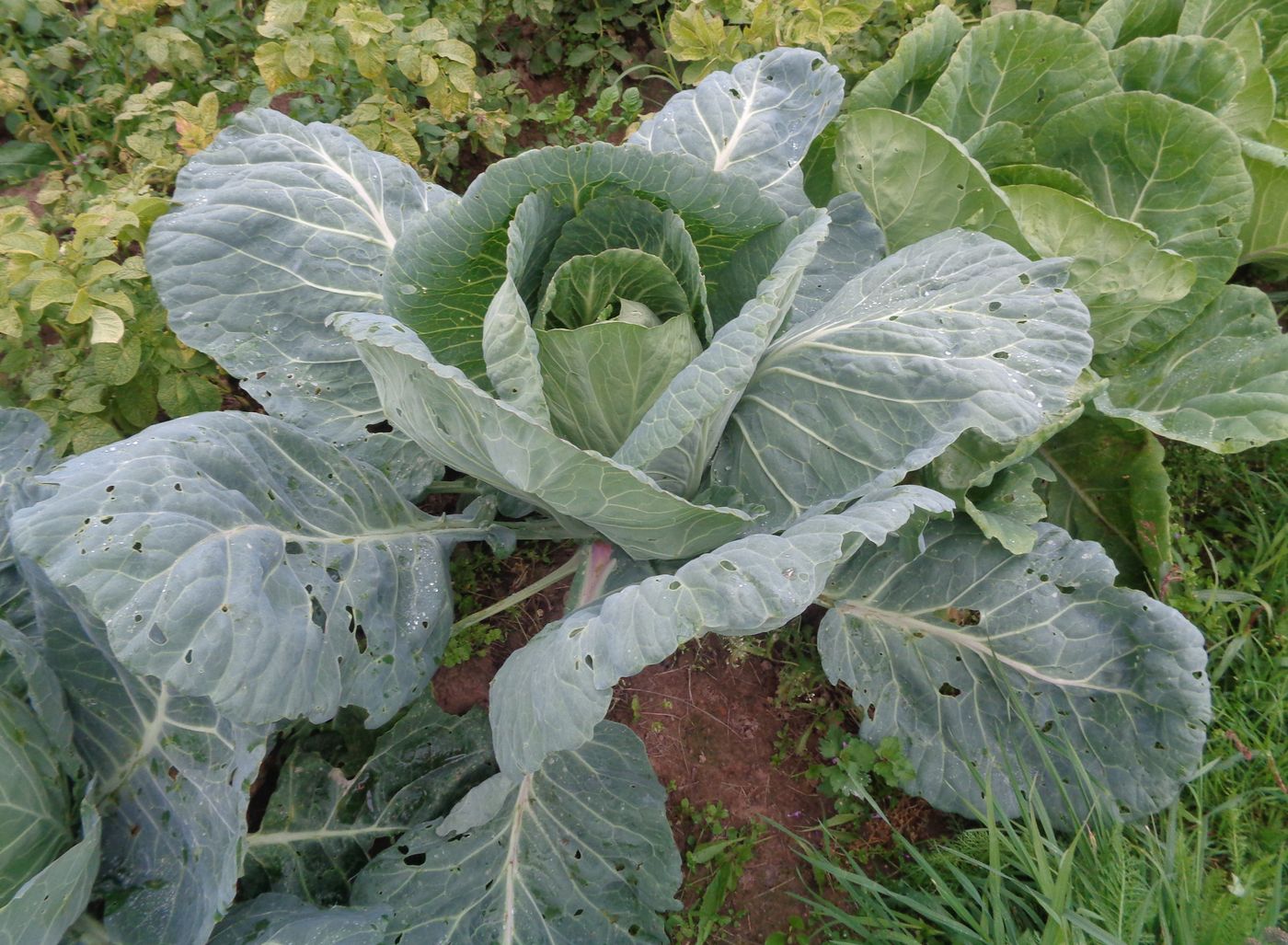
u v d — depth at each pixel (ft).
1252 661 3.10
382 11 3.97
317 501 2.66
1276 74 3.93
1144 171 3.35
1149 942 2.56
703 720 3.17
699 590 2.19
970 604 2.89
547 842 2.70
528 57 4.50
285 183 3.12
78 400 3.14
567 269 2.63
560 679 2.25
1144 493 3.16
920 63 3.58
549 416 2.52
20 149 4.05
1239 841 2.80
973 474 2.87
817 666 3.23
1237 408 3.08
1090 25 3.75
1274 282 3.92
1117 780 2.72
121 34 4.08
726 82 3.40
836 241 3.26
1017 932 2.67
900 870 2.93
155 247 3.01
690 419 2.31
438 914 2.56
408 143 3.77
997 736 2.83
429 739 2.85
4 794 2.09
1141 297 3.09
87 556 2.11
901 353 2.64
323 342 3.06
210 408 3.29
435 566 2.81
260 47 3.66
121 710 2.38
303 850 2.64
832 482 2.69
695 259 2.62
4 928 1.94
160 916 2.28
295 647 2.29
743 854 2.93
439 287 2.72
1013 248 2.76
